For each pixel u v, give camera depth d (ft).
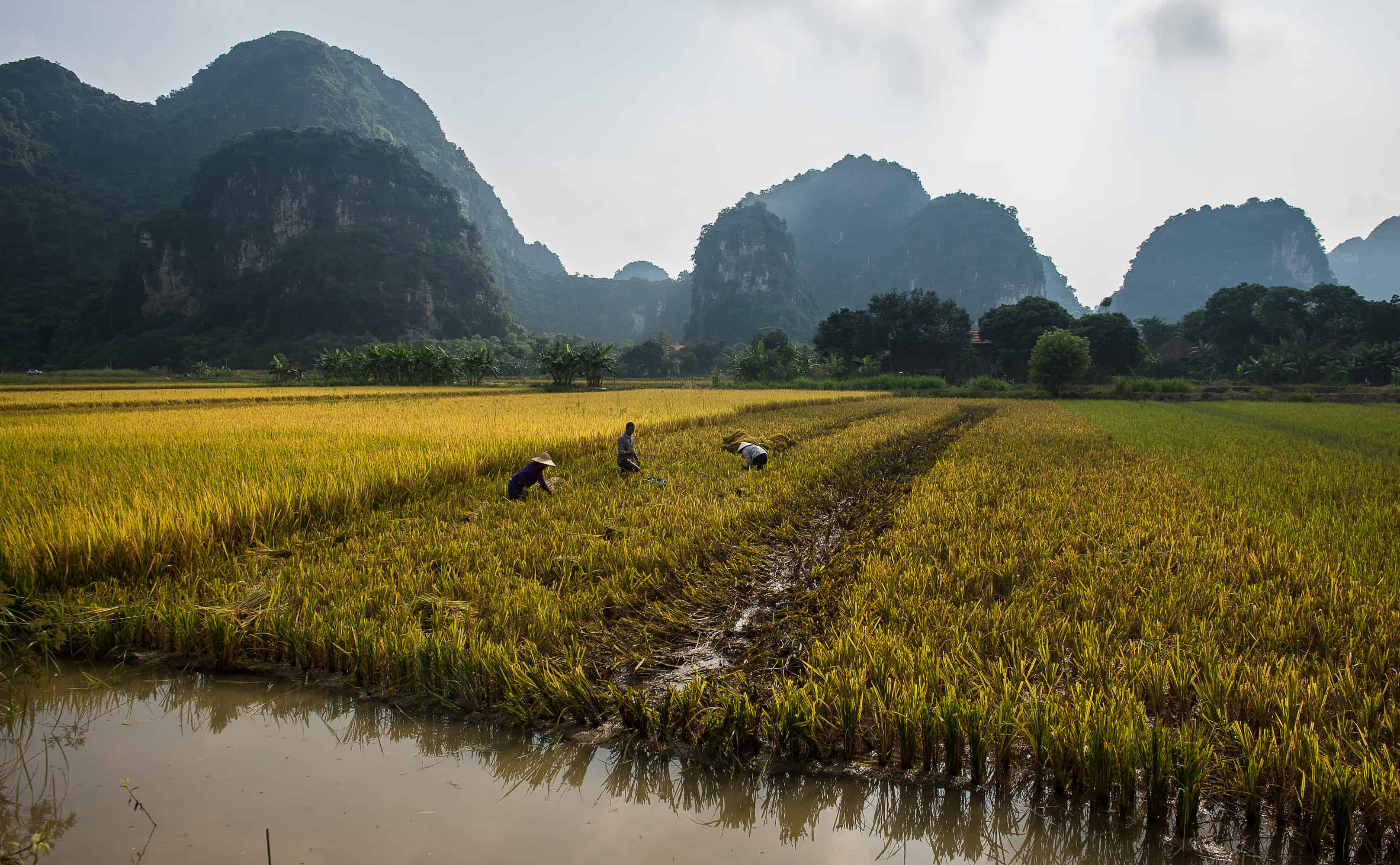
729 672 13.96
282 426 46.06
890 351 226.79
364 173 428.56
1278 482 31.63
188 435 40.60
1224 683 12.00
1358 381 163.22
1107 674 12.59
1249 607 15.49
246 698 13.48
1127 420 71.97
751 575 19.30
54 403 79.87
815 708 11.59
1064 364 138.92
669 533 22.15
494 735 12.23
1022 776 10.97
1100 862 9.62
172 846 9.18
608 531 22.33
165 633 15.28
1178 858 9.45
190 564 18.97
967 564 18.79
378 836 9.59
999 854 9.73
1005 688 11.64
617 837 9.81
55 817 9.80
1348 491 29.27
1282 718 11.25
